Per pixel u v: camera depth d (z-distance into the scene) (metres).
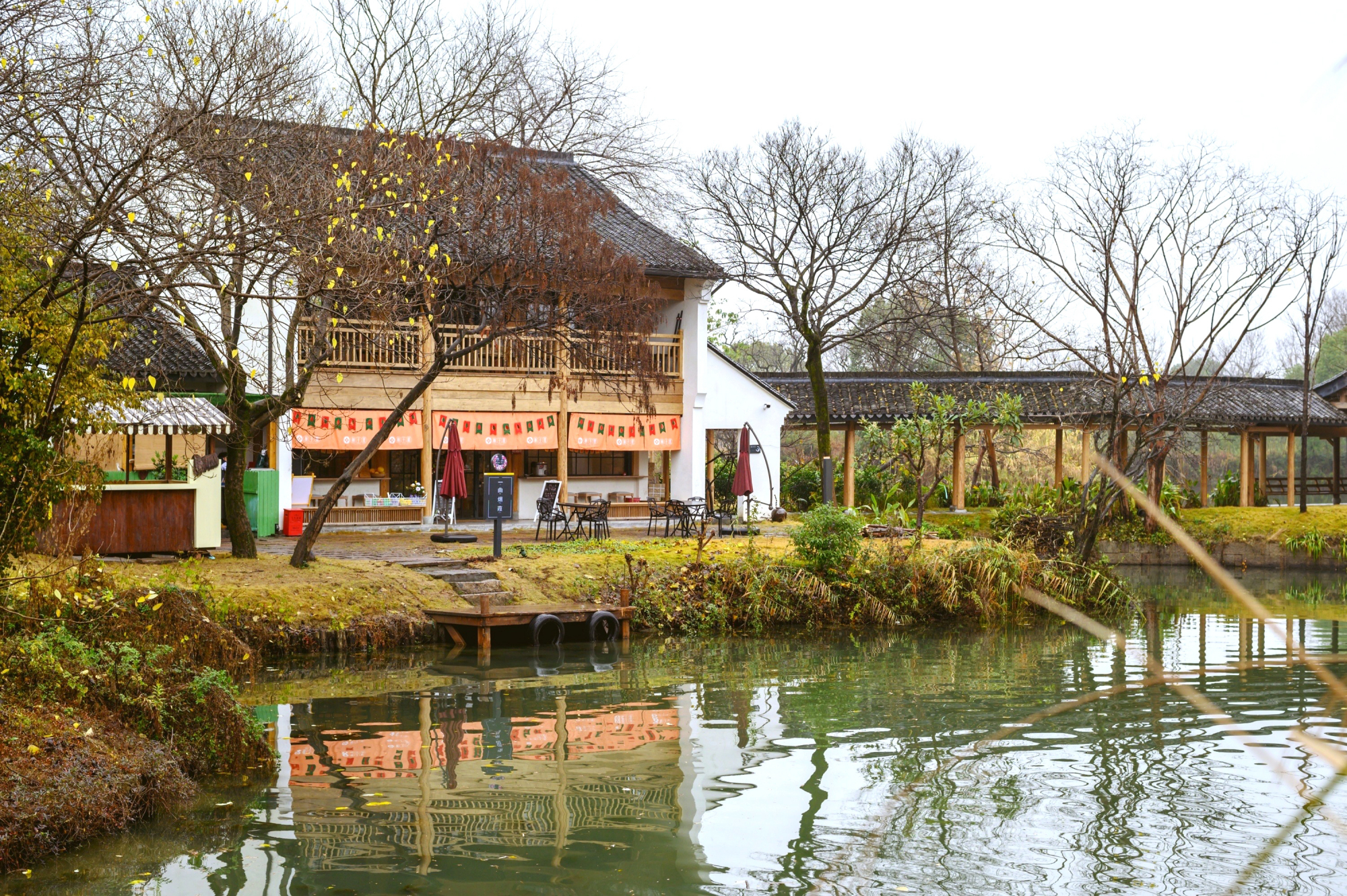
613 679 15.12
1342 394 37.94
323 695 13.62
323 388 21.45
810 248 32.38
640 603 19.56
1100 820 8.84
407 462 26.83
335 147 17.89
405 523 25.41
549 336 22.06
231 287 12.45
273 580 16.97
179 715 10.11
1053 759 10.77
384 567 18.80
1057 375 33.44
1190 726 12.17
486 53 24.09
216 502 18.52
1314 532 30.84
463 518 27.81
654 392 28.30
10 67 11.03
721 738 11.67
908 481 33.97
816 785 9.84
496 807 9.12
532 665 16.08
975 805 9.26
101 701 9.72
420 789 9.63
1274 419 34.41
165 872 7.57
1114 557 30.86
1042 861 7.88
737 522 28.39
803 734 11.88
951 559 22.28
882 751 11.15
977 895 7.24
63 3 12.04
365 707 13.00
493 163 21.28
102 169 13.00
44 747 8.70
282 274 15.65
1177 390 33.47
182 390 22.66
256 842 8.21
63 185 13.09
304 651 16.12
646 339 26.41
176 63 17.27
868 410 32.31
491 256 19.78
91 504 13.33
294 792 9.52
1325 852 8.04
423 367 24.91
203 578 15.84
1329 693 13.91
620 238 28.17
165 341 19.00
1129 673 15.72
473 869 7.66
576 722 12.40
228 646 11.92
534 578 19.66
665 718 12.62
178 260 10.70
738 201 32.69
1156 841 8.31
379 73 22.52
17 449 10.08
